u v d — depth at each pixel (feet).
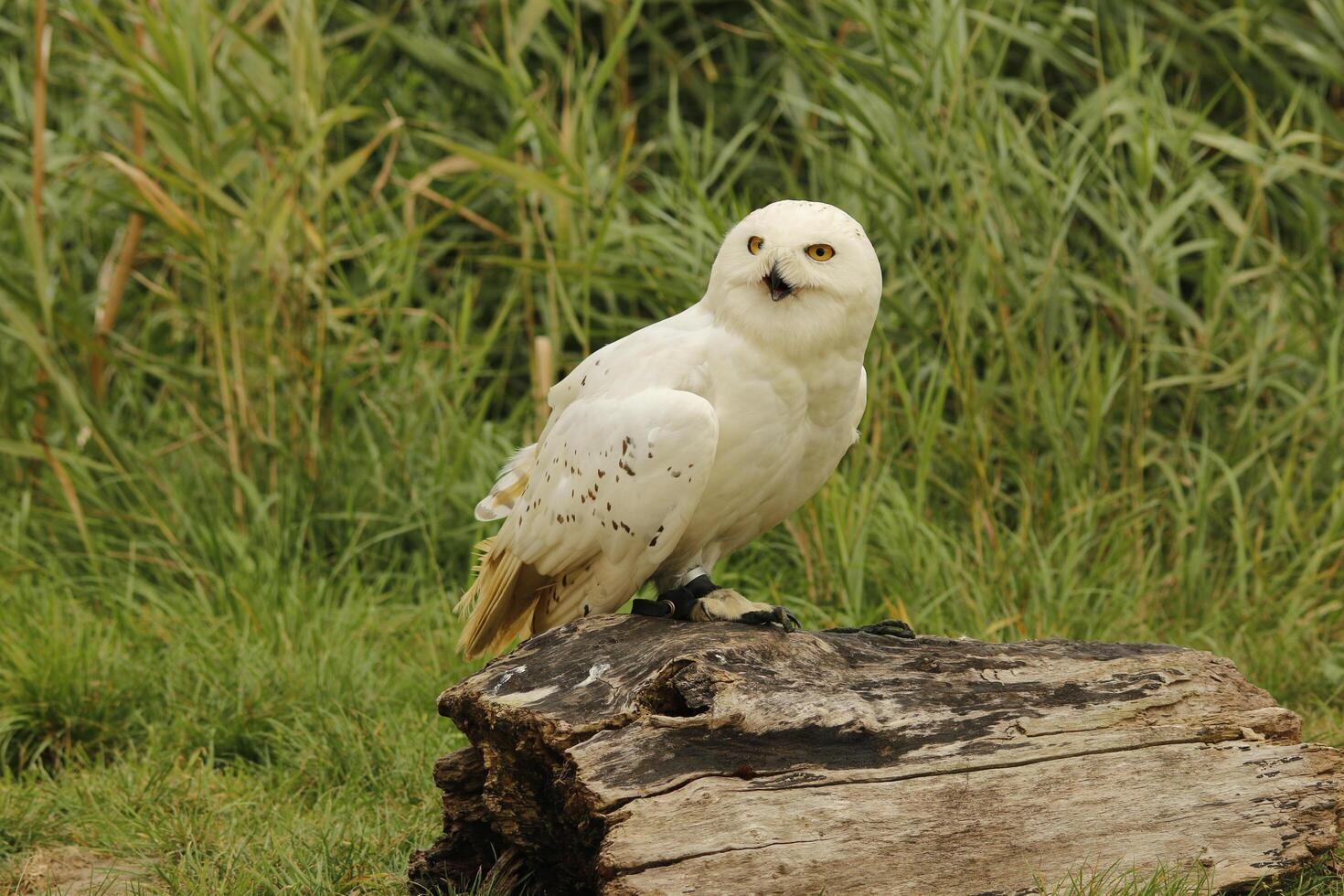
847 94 36.45
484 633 23.71
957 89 35.83
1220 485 34.71
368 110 36.78
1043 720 19.02
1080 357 36.63
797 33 40.75
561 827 18.97
